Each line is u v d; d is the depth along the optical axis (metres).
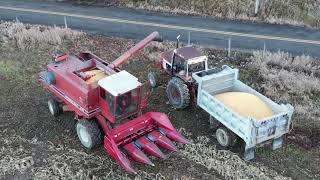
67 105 14.36
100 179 12.30
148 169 12.70
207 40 21.33
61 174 12.42
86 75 13.52
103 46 20.45
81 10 24.58
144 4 25.23
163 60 16.56
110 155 12.99
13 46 20.12
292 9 24.25
